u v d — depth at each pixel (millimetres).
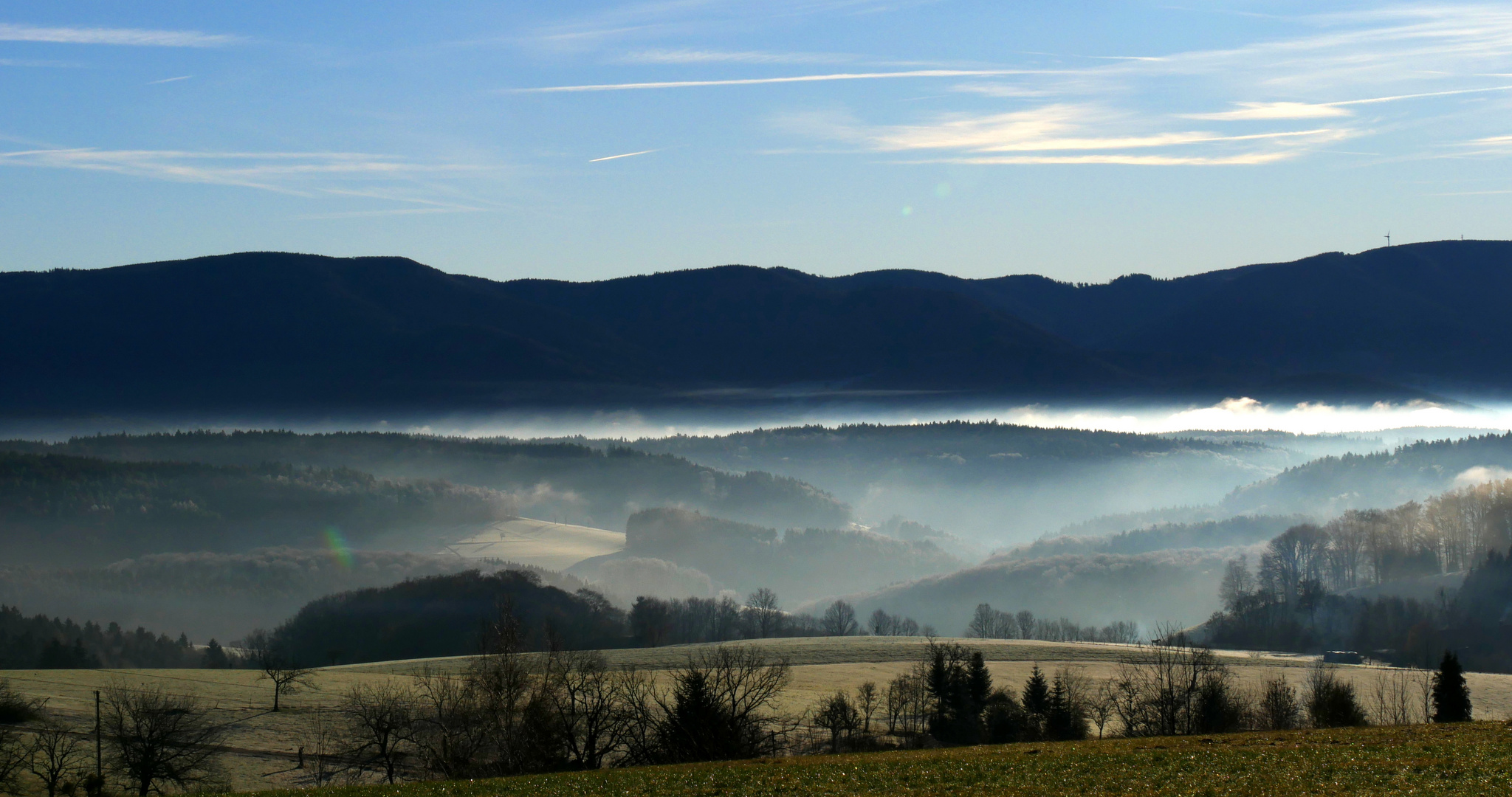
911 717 76375
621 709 52156
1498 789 27312
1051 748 39625
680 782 35062
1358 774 29703
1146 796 28938
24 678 78688
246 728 67312
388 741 62750
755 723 55281
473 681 53812
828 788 32719
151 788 57531
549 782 36438
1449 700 66750
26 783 55844
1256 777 30188
